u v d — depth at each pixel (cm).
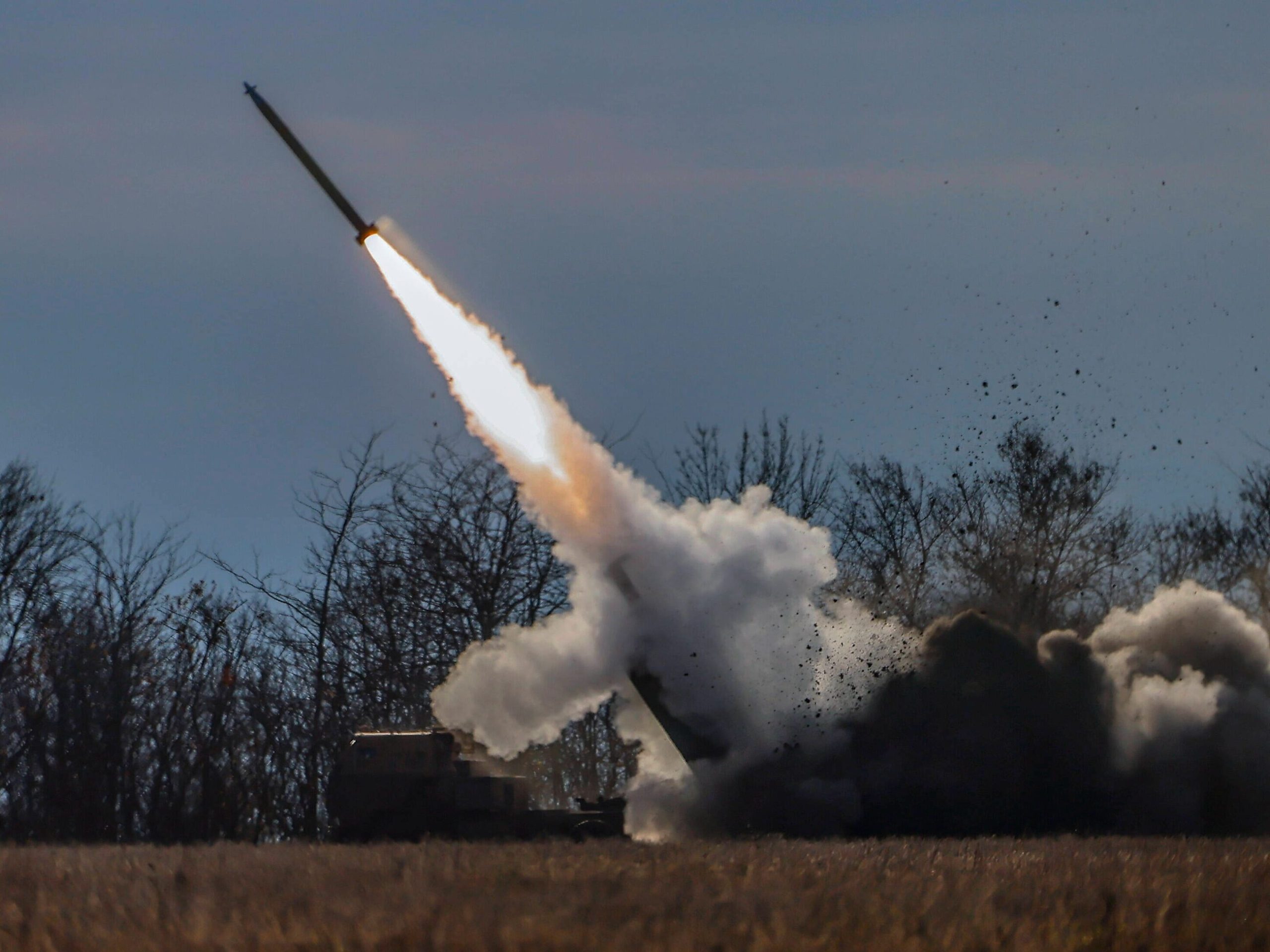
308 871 7438
